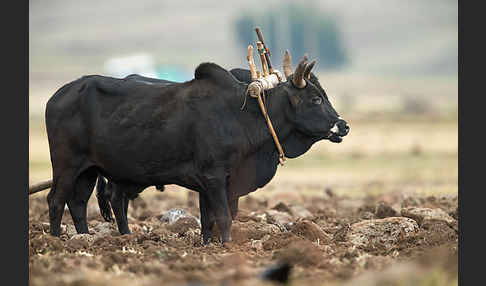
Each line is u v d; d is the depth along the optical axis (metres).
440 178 107.81
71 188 55.00
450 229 52.84
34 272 43.28
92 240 53.38
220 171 52.41
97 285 40.59
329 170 128.12
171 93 53.56
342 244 52.03
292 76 55.47
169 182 54.12
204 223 54.56
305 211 69.00
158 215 67.75
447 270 42.84
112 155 53.81
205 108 52.62
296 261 45.59
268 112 53.66
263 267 44.62
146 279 42.28
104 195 60.38
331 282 41.66
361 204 79.25
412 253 48.78
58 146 54.66
